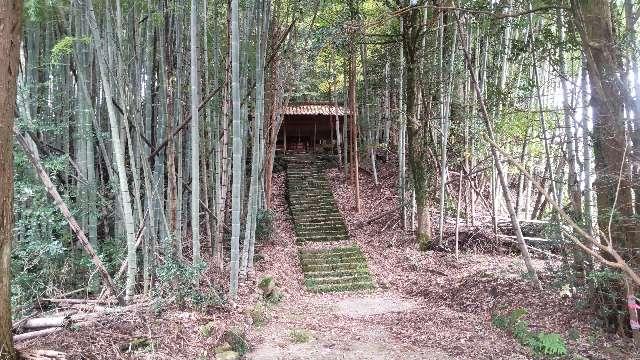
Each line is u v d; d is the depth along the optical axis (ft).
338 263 31.96
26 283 16.33
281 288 26.35
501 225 34.99
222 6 26.99
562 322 17.28
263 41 24.90
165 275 16.70
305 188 47.88
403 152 38.68
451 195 38.99
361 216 42.65
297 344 15.97
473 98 31.96
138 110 18.97
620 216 14.93
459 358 14.75
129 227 15.99
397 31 35.70
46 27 20.34
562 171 23.43
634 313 14.28
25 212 16.35
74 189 20.57
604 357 14.25
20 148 16.43
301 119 58.18
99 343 12.57
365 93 47.03
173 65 22.33
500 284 22.52
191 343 13.89
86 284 18.52
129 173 21.95
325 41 26.45
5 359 9.47
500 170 22.45
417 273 29.96
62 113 21.15
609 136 15.15
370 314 22.41
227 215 31.96
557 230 17.67
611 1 17.03
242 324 17.02
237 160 19.40
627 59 14.97
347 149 55.31
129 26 20.11
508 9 25.67
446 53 33.50
